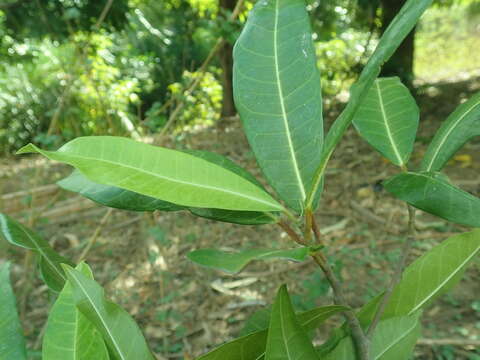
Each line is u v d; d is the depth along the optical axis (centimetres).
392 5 702
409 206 89
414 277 101
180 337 320
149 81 796
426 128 660
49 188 546
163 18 722
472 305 300
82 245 452
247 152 621
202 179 68
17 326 75
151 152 65
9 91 755
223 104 874
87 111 577
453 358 267
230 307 347
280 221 83
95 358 72
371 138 100
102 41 671
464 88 934
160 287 364
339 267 306
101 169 62
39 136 369
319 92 88
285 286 71
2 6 613
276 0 96
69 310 73
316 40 747
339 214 453
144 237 434
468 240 100
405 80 835
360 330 85
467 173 486
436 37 1698
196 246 423
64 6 637
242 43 94
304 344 74
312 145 86
